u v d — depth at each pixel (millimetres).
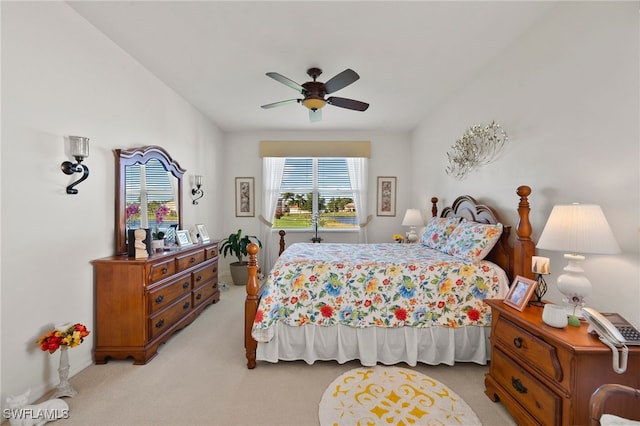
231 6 1875
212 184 4438
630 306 1447
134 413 1607
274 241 4988
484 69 2697
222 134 4836
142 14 1969
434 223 3312
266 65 2648
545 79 1979
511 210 2332
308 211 5012
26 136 1655
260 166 4957
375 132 4934
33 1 1684
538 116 2047
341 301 2133
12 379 1586
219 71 2783
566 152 1815
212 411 1635
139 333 2141
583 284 1428
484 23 2057
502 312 1661
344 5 1862
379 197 4969
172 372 2029
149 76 2811
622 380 1205
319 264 2229
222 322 2959
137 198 2600
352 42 2275
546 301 1755
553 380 1291
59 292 1864
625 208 1471
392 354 2125
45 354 1761
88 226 2102
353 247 3193
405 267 2184
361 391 1821
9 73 1564
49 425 1502
